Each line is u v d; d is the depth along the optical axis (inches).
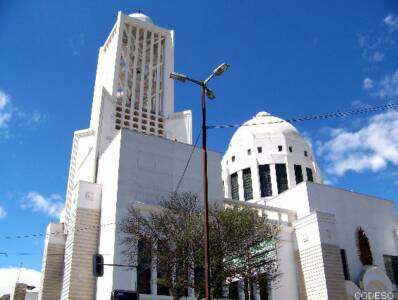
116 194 1609.3
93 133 2284.7
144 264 1425.9
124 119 2305.6
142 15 2763.3
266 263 1389.0
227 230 1290.6
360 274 1908.2
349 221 2060.8
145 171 1718.8
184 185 1788.9
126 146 1721.2
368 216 2137.1
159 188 1720.0
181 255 1226.6
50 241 1879.9
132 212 1497.3
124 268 1465.3
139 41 2632.9
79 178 2187.5
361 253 1987.0
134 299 945.5
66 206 2128.4
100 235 1663.4
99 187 1797.5
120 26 2524.6
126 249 1491.1
